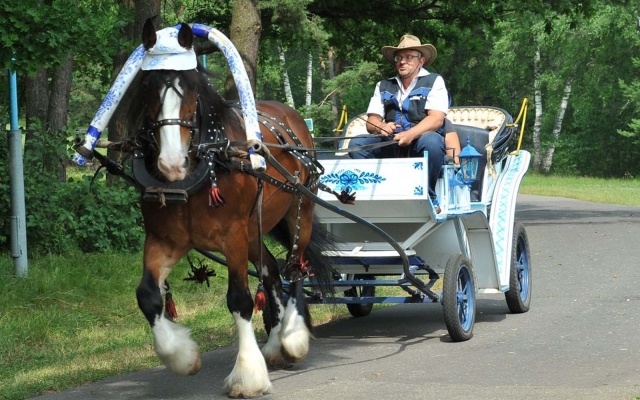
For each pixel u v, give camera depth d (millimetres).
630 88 41688
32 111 16156
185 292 10758
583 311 9227
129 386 6508
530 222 19062
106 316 9578
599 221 18844
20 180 10422
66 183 12789
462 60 46531
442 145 7746
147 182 5797
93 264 11305
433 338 8148
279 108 7633
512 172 9312
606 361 6941
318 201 6785
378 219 7855
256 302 6090
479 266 8609
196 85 5664
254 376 6004
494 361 7027
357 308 9422
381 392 6078
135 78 5793
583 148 46562
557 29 40594
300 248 7527
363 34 21516
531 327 8461
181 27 5668
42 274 10406
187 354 5926
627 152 46188
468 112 9875
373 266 8320
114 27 10523
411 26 20125
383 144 7668
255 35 13367
